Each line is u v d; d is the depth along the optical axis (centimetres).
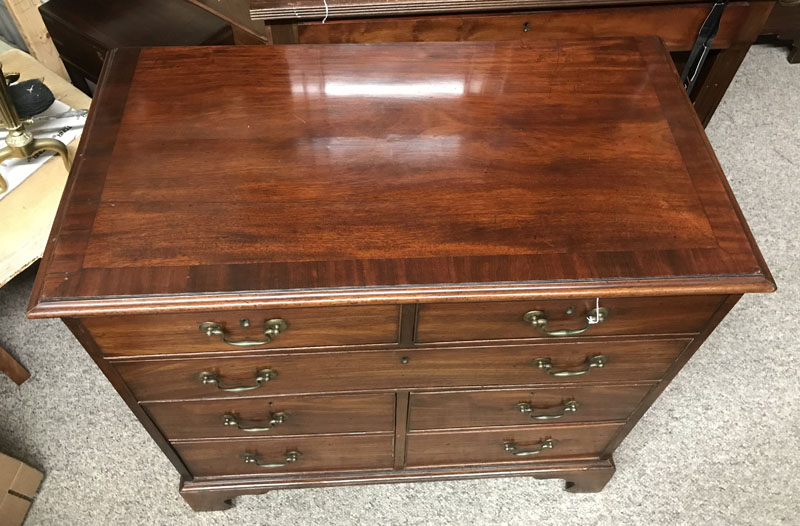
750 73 232
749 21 158
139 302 90
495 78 118
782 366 170
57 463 153
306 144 108
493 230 98
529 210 100
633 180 104
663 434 160
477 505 150
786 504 150
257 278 92
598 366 114
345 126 110
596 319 101
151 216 98
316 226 98
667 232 99
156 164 104
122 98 113
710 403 164
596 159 107
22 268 135
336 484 142
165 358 104
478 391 120
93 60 188
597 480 146
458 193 102
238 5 179
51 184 146
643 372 118
